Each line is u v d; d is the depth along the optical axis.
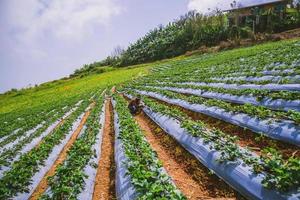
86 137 17.61
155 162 10.96
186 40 103.94
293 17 76.38
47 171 14.55
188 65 55.38
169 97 25.89
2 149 20.72
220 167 9.88
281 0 79.88
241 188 8.53
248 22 84.50
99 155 15.54
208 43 92.31
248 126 13.27
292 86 17.42
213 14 101.44
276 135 11.39
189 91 27.00
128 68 94.81
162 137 16.66
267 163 8.34
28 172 13.20
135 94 34.31
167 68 63.69
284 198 6.98
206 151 11.37
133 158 11.48
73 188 10.45
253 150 11.45
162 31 134.88
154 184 8.51
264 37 67.38
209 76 31.58
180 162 12.54
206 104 18.52
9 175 12.76
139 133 15.70
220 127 15.34
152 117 21.16
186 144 13.07
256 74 23.83
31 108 50.72
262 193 7.71
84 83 78.75
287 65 24.45
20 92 97.06
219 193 9.23
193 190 9.77
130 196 9.30
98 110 28.19
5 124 34.84
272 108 14.97
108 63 140.12
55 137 18.83
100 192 11.30
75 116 27.31
